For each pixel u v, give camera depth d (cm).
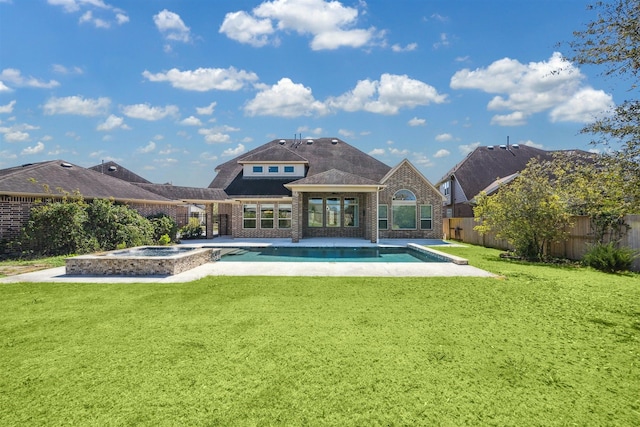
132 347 525
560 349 523
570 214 1448
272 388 405
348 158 3297
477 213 1784
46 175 1850
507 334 586
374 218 2403
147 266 1153
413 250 2089
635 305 773
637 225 1279
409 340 557
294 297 843
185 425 335
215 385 411
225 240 2662
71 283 1012
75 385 411
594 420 346
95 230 1720
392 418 348
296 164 3020
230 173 3306
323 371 448
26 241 1530
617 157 691
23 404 371
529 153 3675
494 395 392
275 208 2819
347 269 1278
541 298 834
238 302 796
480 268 1310
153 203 2355
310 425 336
